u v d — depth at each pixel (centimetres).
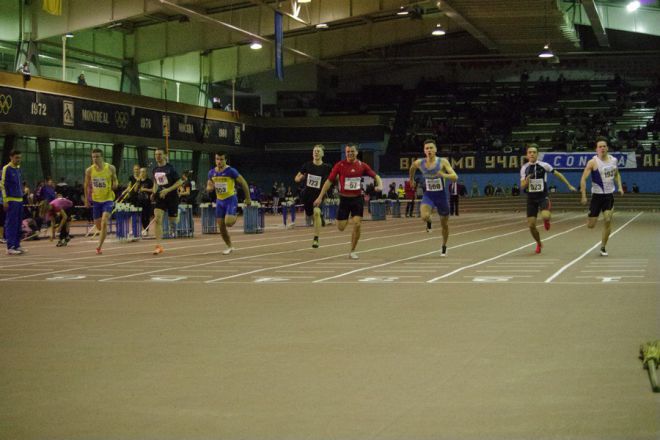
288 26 4034
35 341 746
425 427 459
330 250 1911
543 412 484
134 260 1672
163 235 2522
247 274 1349
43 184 2512
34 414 496
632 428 450
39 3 3700
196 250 1964
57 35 3697
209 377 590
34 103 3466
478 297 1015
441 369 606
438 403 509
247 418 481
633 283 1145
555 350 672
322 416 483
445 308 924
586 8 3981
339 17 3925
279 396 532
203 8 4056
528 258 1606
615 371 590
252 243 2228
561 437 437
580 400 511
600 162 1611
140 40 4547
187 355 673
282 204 3247
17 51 3719
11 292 1120
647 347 614
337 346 705
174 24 4456
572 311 887
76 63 4212
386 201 4272
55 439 446
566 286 1118
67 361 654
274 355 669
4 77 3306
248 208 2788
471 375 585
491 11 3959
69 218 2409
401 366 619
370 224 3503
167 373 605
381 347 698
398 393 536
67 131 3728
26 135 3869
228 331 789
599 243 2055
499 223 3497
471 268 1406
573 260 1543
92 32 4306
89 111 3794
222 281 1241
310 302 990
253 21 4144
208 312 916
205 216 2809
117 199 2936
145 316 890
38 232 2645
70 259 1720
